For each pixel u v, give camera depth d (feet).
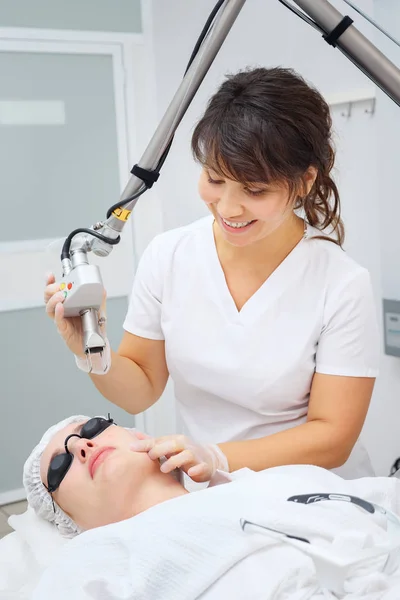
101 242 3.76
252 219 3.67
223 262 4.59
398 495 4.01
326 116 3.76
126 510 4.27
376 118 6.91
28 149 9.43
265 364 4.42
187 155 9.53
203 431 4.81
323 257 4.47
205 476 3.91
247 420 4.66
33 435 9.89
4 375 9.60
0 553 4.45
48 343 9.82
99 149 9.91
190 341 4.60
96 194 9.96
